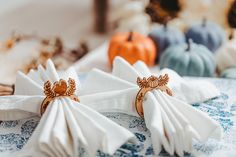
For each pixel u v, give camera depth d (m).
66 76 0.55
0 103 0.52
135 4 1.11
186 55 0.83
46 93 0.51
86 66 0.93
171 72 0.60
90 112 0.48
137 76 0.56
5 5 2.19
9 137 0.50
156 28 0.98
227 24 1.01
